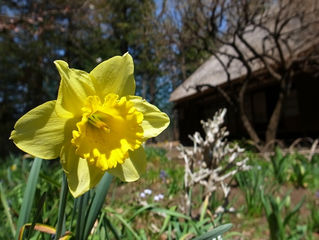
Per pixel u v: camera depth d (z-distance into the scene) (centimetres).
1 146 1260
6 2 1153
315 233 246
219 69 1388
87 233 112
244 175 343
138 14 1952
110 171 112
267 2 855
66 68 101
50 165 385
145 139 113
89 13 1145
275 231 193
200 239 113
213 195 234
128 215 264
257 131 1430
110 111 109
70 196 202
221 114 257
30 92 1762
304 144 950
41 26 927
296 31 945
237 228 262
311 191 370
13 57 1658
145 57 1549
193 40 962
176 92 1767
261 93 1446
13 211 212
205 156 250
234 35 877
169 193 348
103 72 109
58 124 99
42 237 136
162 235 220
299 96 1116
